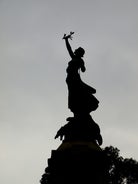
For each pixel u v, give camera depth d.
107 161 31.02
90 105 33.31
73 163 30.41
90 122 32.59
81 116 32.75
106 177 30.88
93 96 33.72
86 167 30.34
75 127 32.09
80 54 35.28
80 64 34.81
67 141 31.73
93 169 30.36
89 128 32.22
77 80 34.00
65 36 35.56
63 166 30.56
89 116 33.06
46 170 31.44
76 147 30.83
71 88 33.81
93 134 32.28
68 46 35.25
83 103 33.16
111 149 82.69
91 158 30.47
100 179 30.34
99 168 30.48
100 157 30.66
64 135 32.50
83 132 31.94
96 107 33.72
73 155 30.53
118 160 82.69
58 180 30.47
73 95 33.50
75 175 30.25
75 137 31.75
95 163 30.44
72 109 33.44
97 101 33.81
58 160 30.75
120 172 82.38
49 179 30.98
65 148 30.98
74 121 32.44
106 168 30.91
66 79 34.62
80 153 30.56
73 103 33.34
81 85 33.78
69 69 34.56
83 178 30.17
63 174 30.44
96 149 31.05
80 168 30.33
